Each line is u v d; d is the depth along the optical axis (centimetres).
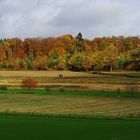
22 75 19050
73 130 4994
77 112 7356
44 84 14100
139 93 11400
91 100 9681
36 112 7188
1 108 7938
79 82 14838
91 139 4391
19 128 5106
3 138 4381
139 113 7244
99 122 5819
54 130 4975
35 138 4412
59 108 8050
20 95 10825
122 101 9488
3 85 13338
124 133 4778
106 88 12675
